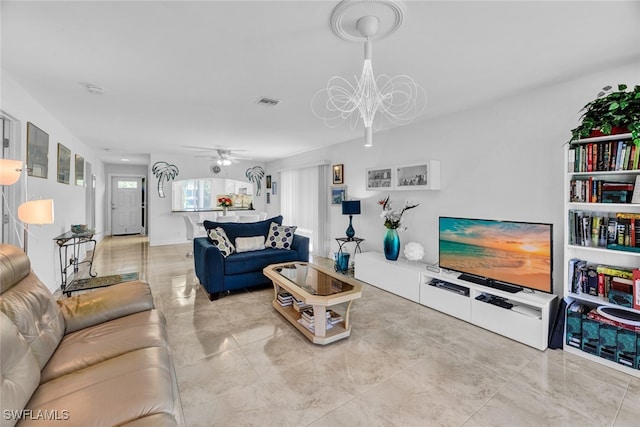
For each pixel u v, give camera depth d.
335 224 5.68
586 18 1.71
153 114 3.66
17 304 1.45
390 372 2.09
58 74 2.49
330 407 1.74
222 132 4.69
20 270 1.64
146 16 1.70
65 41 1.97
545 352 2.36
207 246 3.62
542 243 2.53
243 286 3.71
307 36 1.91
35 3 1.57
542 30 1.83
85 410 1.10
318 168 6.05
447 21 1.74
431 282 3.36
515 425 1.62
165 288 3.92
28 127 2.89
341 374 2.06
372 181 4.56
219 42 1.99
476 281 2.97
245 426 1.60
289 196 7.43
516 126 2.94
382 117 3.72
